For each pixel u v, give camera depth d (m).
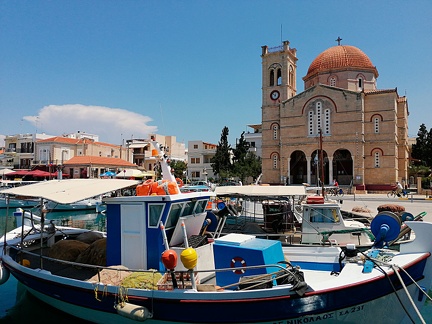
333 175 57.69
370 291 7.84
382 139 49.81
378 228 10.04
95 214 35.97
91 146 69.06
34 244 13.84
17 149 73.25
